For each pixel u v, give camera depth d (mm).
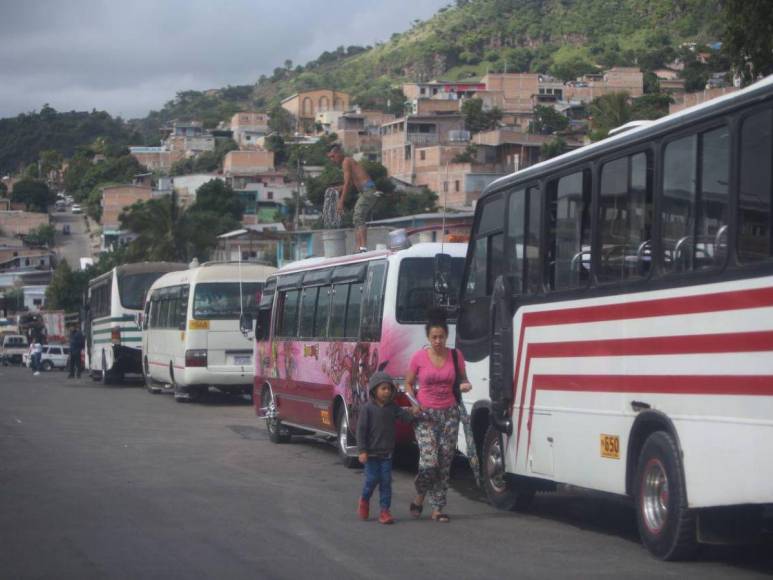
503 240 11461
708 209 7918
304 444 18172
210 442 18172
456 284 14281
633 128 9609
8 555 8719
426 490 10719
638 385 8703
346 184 21328
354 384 14797
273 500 11758
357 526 10242
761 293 7219
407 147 110375
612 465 9094
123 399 28641
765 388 7137
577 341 9734
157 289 30078
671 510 8242
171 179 136250
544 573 8109
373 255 14836
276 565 8352
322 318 16562
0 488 12516
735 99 7652
